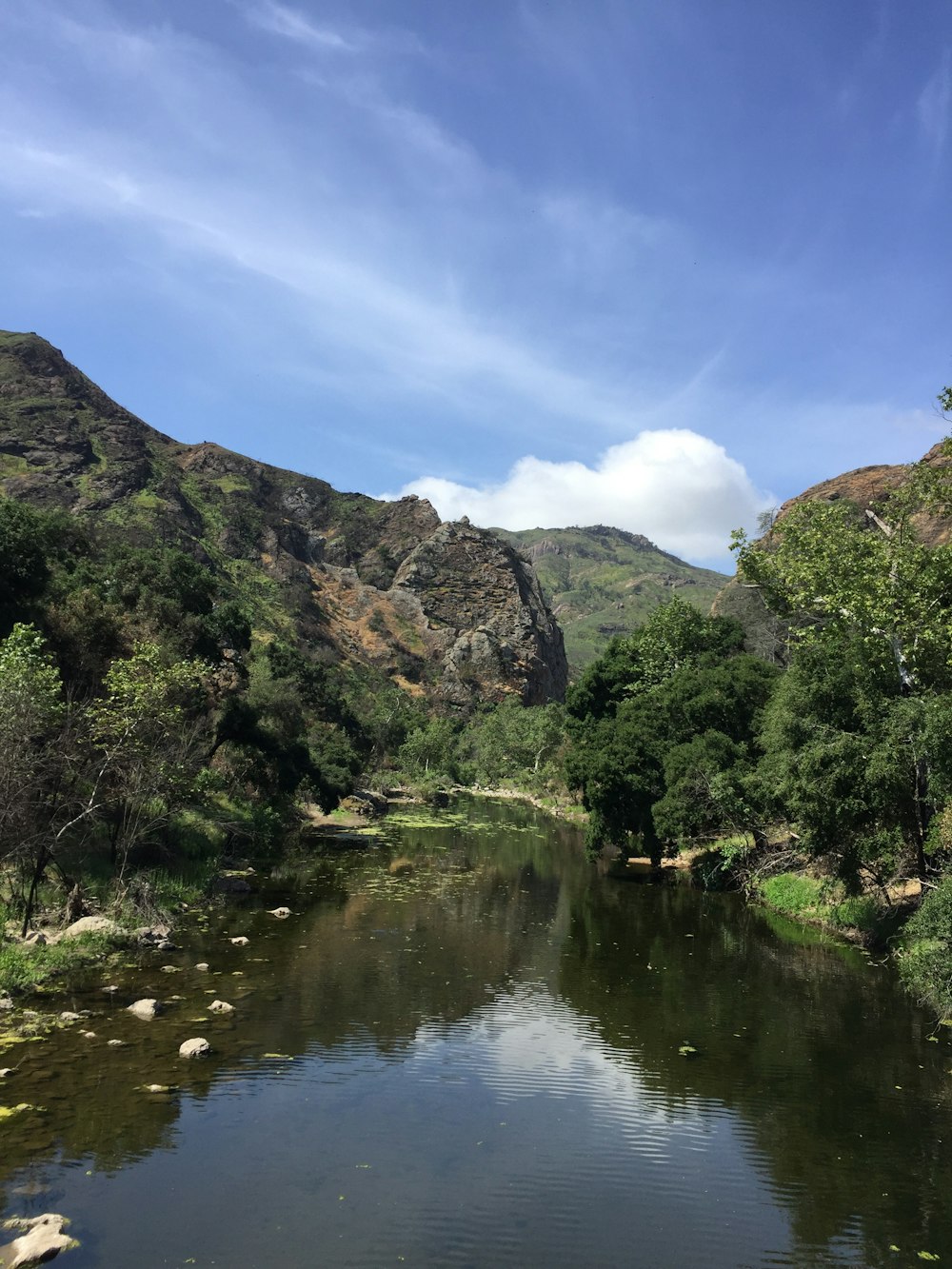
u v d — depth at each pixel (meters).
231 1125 9.86
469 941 21.16
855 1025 15.38
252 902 24.48
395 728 105.75
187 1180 8.54
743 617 56.59
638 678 45.06
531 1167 9.47
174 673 21.97
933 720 19.47
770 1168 9.83
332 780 51.06
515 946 20.81
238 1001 14.61
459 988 16.67
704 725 33.72
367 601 160.00
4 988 14.02
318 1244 7.55
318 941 19.92
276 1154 9.27
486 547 178.50
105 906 19.64
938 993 16.03
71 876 20.52
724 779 29.56
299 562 156.00
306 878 30.31
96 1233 7.47
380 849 41.31
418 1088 11.51
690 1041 14.28
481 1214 8.37
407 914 24.23
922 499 25.30
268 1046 12.51
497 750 104.62
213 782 30.30
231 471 175.12
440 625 160.75
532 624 169.75
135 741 20.12
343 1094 11.07
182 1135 9.52
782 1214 8.80
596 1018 15.31
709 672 35.03
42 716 17.45
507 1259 7.59
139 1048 11.96
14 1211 7.75
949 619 22.23
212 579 54.00
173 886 23.42
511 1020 14.87
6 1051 11.52
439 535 177.75
